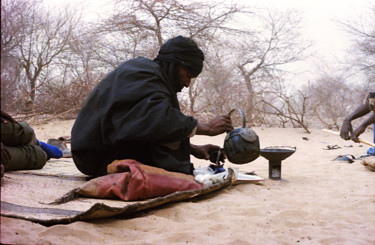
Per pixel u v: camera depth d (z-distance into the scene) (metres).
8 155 3.14
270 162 5.23
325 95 13.95
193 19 12.85
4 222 2.78
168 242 2.68
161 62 4.29
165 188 3.63
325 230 3.05
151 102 3.76
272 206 3.67
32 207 3.18
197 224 3.09
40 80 11.62
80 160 4.15
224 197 3.96
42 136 9.93
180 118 3.86
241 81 12.77
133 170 3.59
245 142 4.34
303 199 4.03
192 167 4.25
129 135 3.73
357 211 3.62
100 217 3.02
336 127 12.41
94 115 4.03
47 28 11.84
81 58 12.37
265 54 13.78
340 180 5.23
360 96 14.00
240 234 2.90
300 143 10.12
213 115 12.44
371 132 11.76
